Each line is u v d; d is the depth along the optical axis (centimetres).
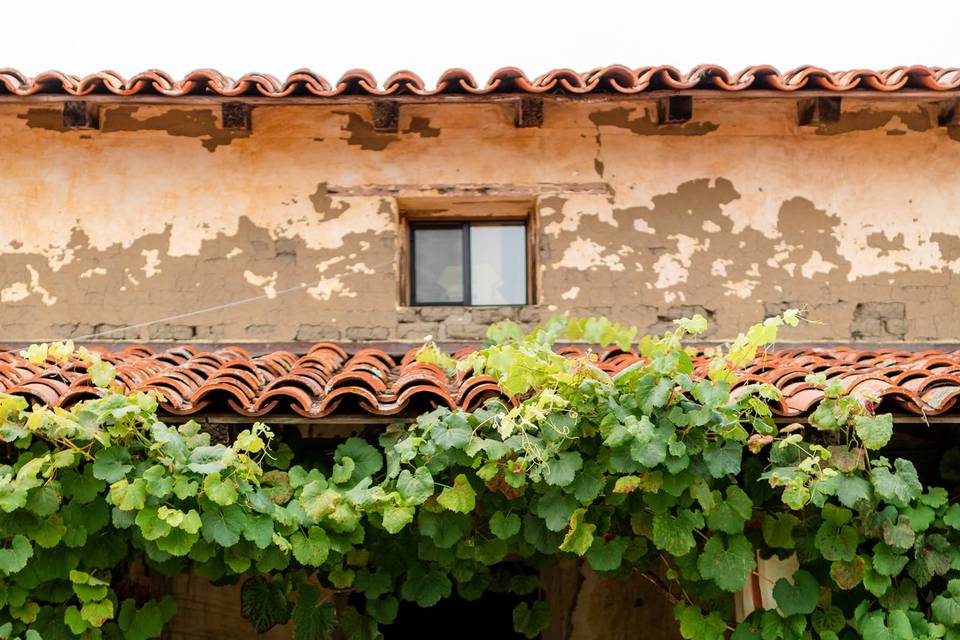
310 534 472
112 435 454
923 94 712
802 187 756
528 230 786
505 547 503
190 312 740
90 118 734
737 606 560
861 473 476
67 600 491
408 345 730
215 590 678
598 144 757
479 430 475
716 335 739
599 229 749
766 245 750
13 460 504
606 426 461
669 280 745
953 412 492
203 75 688
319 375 564
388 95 701
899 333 745
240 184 752
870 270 751
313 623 513
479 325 741
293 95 703
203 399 499
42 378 535
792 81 706
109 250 745
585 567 693
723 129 759
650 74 690
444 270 785
